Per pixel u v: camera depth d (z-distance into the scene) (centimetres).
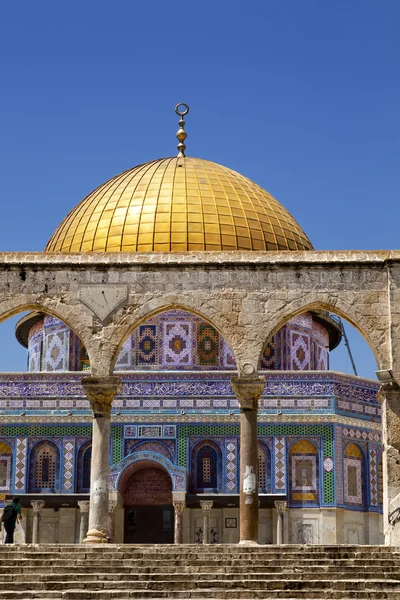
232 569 3114
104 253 3962
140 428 5288
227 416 5291
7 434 5322
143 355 5609
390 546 3319
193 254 3944
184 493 5141
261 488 5228
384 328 3869
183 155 6469
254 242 5869
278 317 3884
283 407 5316
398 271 3888
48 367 5862
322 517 5178
